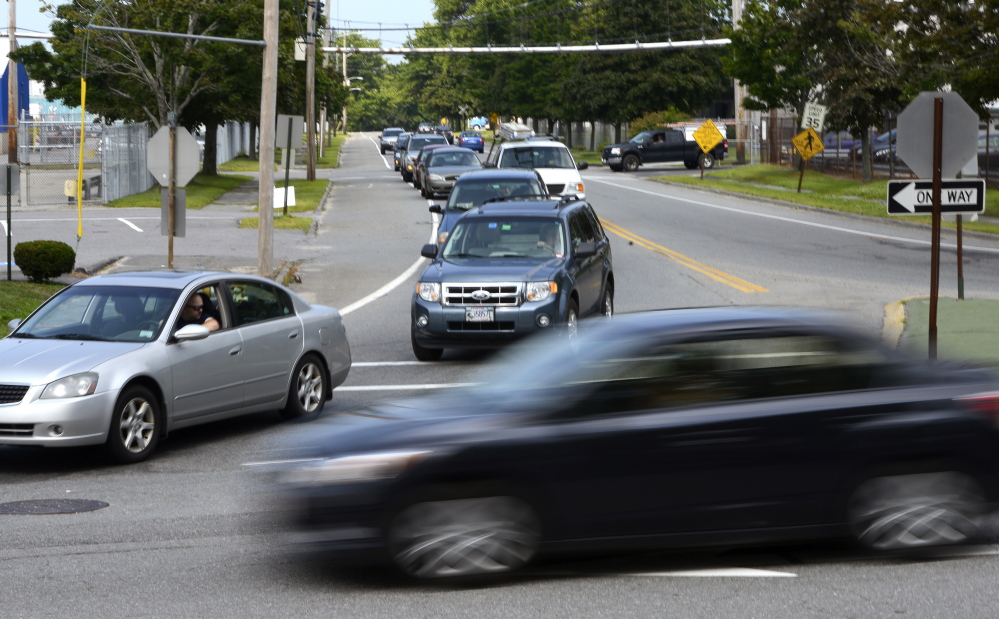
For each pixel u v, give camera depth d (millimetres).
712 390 19703
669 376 19688
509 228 47938
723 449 19375
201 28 137125
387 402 21438
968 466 20109
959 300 55281
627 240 90062
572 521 19047
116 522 24219
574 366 19750
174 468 30219
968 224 97938
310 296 66625
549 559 20531
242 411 34375
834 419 19734
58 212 113250
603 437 19062
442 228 67625
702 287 65688
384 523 18656
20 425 29062
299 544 19000
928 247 85000
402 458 18703
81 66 136125
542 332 44125
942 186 36750
